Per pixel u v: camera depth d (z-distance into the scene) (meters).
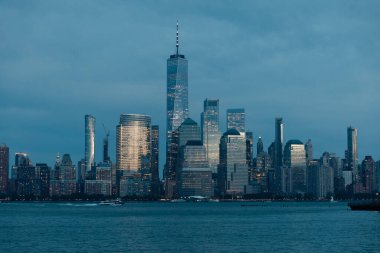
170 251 168.50
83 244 189.00
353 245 177.88
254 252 164.88
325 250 166.38
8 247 181.38
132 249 173.88
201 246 181.25
